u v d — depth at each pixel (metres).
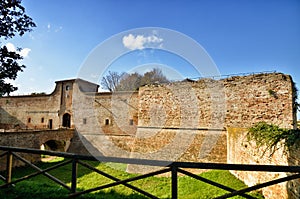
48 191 3.59
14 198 3.29
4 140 11.48
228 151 9.96
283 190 4.73
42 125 21.22
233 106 11.04
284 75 10.12
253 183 6.34
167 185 7.41
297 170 2.10
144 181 7.83
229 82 11.33
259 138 6.14
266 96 10.36
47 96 21.50
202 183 7.12
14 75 6.04
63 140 15.85
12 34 5.95
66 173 10.47
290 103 9.84
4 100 23.58
